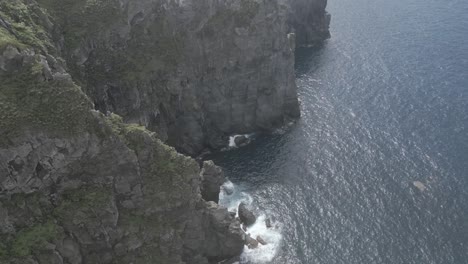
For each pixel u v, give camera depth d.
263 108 121.50
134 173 73.38
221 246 84.25
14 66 67.19
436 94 137.12
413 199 98.81
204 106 116.94
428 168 107.44
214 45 112.56
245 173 108.19
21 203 65.81
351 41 178.38
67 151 67.69
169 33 107.94
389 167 108.12
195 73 112.44
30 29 79.56
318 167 108.88
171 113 109.81
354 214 95.38
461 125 122.25
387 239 89.50
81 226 69.19
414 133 119.81
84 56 93.94
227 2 113.00
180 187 76.75
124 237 72.94
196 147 114.50
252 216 93.88
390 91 140.00
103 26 96.56
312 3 174.75
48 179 67.75
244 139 119.19
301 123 126.00
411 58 161.00
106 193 71.19
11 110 64.38
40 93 66.56
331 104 134.38
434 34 180.25
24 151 64.69
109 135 70.50
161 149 77.62
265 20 113.94
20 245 64.38
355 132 121.12
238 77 116.25
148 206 75.12
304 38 178.00
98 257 72.00
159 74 105.12
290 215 95.69
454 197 99.12
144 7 103.50
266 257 86.06
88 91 93.62
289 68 122.12
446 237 89.75
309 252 87.25
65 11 94.88
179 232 77.31
